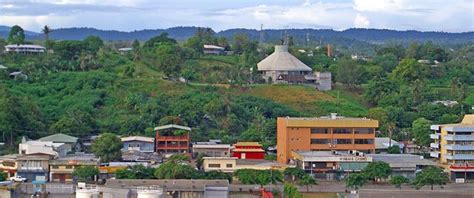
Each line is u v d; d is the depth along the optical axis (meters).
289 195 180.12
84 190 146.75
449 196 163.75
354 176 198.88
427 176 198.25
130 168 199.38
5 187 168.88
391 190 169.12
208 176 195.12
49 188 177.50
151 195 142.12
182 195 166.25
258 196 186.25
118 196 156.12
